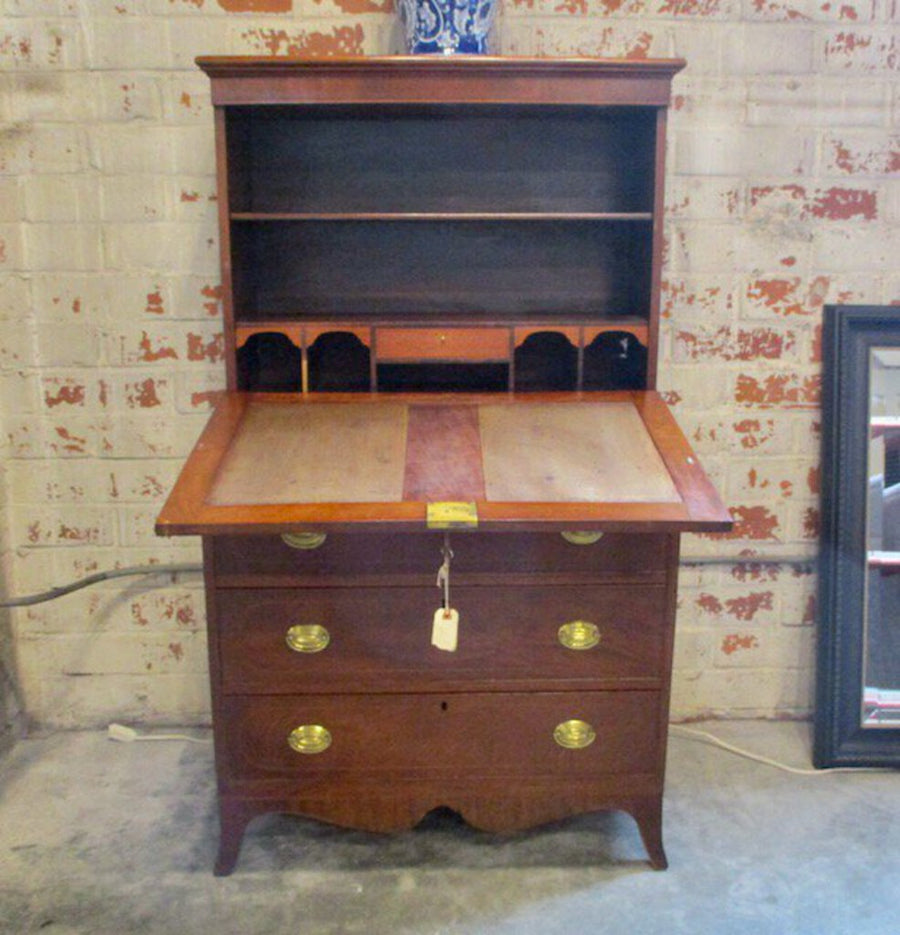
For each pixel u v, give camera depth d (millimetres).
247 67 1938
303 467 1855
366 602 1862
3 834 2135
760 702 2598
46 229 2312
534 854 2078
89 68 2242
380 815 1979
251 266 2270
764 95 2303
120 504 2459
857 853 2070
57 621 2510
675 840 2117
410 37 2068
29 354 2371
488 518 1706
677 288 2393
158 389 2406
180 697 2568
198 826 2170
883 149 2334
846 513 2383
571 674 1916
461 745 1946
